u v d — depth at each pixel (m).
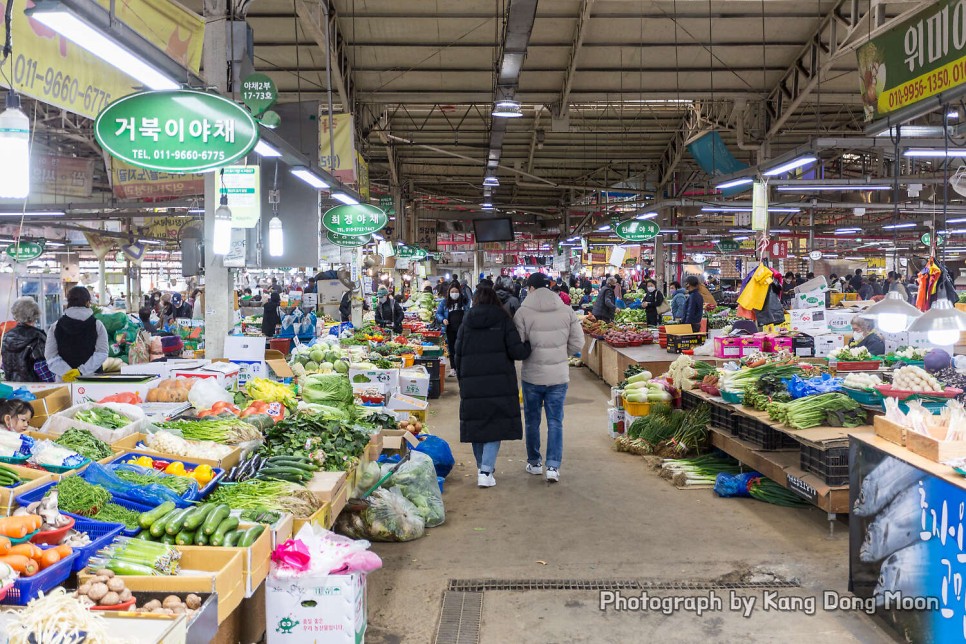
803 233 32.81
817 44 14.56
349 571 3.23
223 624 3.09
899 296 4.78
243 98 6.75
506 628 3.93
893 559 3.75
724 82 16.72
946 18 5.70
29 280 13.88
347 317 15.44
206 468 3.83
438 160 26.95
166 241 24.72
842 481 5.25
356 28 13.91
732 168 16.97
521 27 10.00
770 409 5.88
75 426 4.12
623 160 26.67
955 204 19.50
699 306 11.69
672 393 8.28
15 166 3.37
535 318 6.78
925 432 3.84
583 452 8.13
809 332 8.68
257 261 8.51
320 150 11.09
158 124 4.70
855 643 3.71
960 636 3.15
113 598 2.57
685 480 6.64
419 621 4.02
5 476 3.14
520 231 41.34
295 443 4.71
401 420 7.22
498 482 6.90
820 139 9.12
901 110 6.35
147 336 9.48
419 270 32.19
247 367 6.69
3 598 2.34
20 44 4.21
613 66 15.77
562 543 5.21
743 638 3.78
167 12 5.16
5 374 6.38
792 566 4.73
